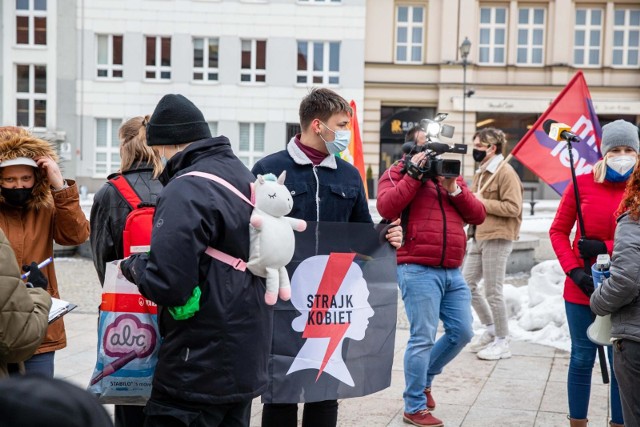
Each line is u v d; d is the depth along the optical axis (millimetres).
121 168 3654
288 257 2852
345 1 30844
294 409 3826
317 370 3768
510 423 4711
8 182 3336
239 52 30953
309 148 3816
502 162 6387
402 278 4602
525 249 12141
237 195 2789
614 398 4203
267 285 2834
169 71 31031
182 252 2590
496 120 32906
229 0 30641
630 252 3141
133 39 30641
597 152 6582
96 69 30750
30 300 2605
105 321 3084
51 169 3393
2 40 30125
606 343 3682
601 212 4043
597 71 32281
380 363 3971
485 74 32188
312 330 3756
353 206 3936
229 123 31094
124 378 3072
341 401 5191
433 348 4828
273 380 3676
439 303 4617
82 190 25125
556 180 6566
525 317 7426
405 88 32094
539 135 6594
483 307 6562
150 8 30562
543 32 32250
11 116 30391
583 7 32219
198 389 2680
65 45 30344
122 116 30797
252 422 4738
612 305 3188
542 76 32219
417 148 4906
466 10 31797
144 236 3252
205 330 2688
